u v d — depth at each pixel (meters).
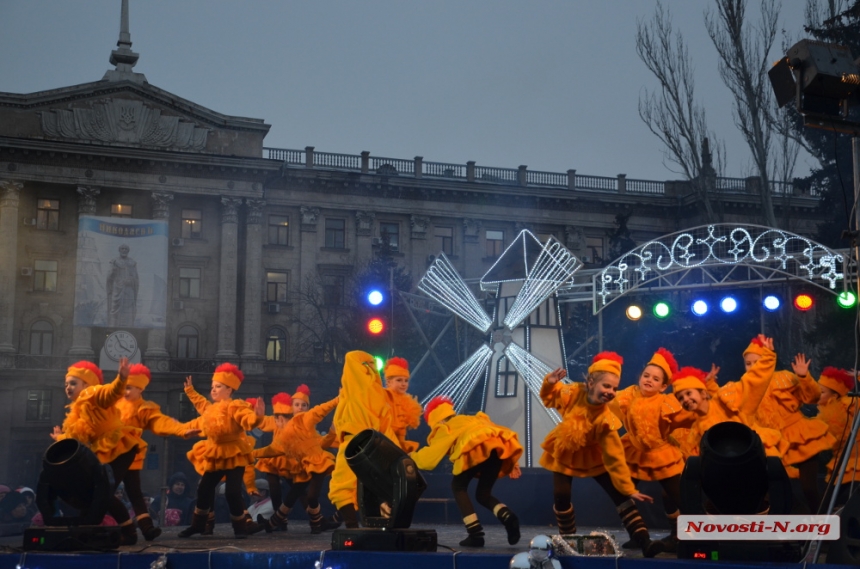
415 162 62.59
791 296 25.55
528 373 18.11
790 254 24.05
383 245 55.12
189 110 56.97
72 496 8.18
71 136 55.06
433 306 31.56
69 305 55.03
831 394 12.02
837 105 8.37
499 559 6.98
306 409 12.88
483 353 19.08
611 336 39.22
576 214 64.19
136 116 56.06
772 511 6.53
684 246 27.55
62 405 54.22
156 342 55.03
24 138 53.53
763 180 36.09
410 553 7.16
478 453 9.34
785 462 10.54
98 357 54.69
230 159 56.59
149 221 52.41
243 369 56.53
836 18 35.22
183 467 53.12
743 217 57.00
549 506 14.63
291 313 58.84
